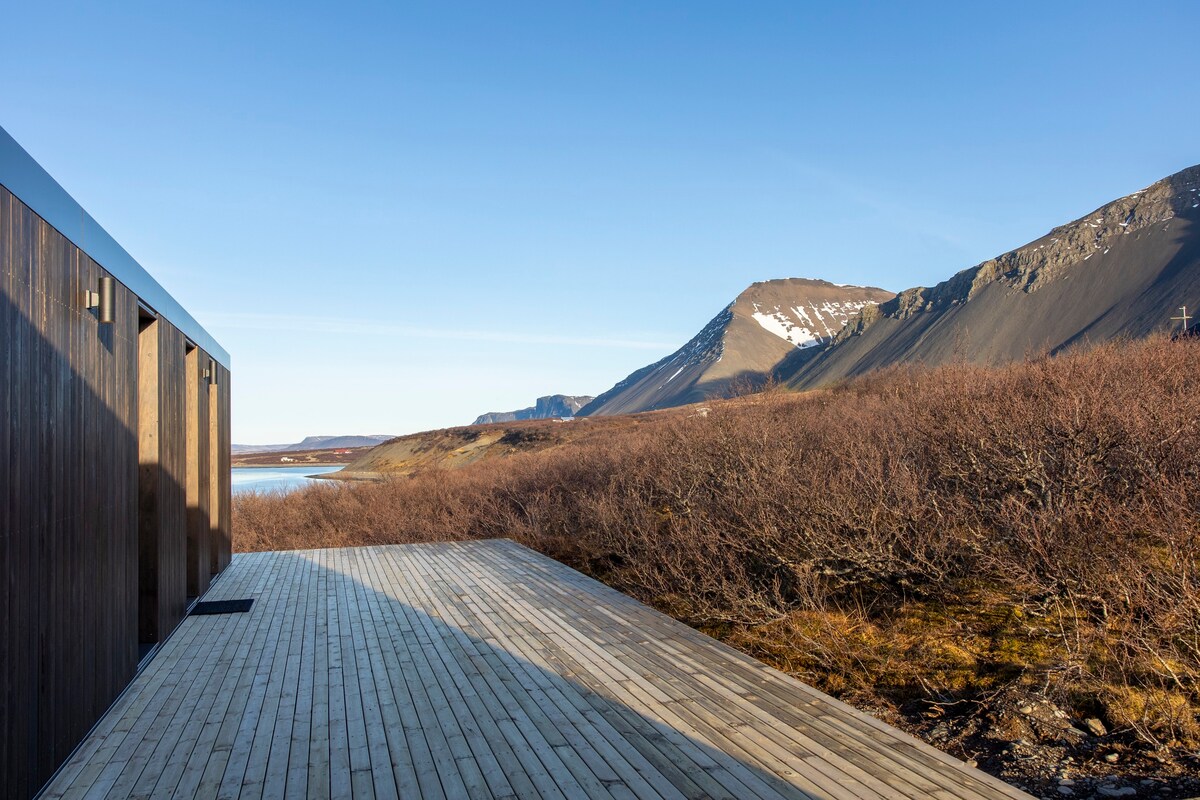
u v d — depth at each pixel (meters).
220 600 6.58
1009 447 5.91
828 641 5.47
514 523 13.30
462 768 3.12
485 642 5.09
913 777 2.98
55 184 3.30
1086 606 4.81
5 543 2.72
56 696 3.20
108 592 3.96
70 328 3.47
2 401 2.71
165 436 5.43
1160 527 4.68
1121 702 3.99
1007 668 4.61
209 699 4.03
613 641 5.09
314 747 3.36
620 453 13.05
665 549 7.76
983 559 5.36
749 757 3.18
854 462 6.61
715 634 6.21
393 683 4.25
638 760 3.17
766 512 6.58
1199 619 4.12
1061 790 3.45
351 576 7.69
